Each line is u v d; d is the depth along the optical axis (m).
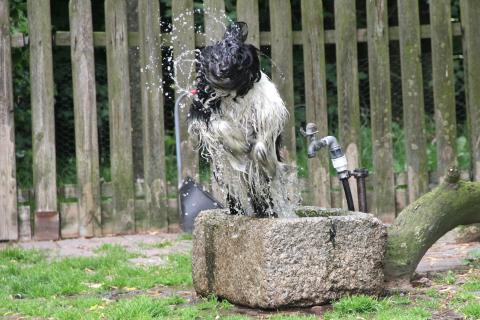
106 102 14.17
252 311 6.07
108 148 14.23
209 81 5.56
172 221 10.45
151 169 10.30
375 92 10.38
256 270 5.93
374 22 10.35
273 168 5.88
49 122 10.06
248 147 5.80
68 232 10.20
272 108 5.72
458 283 6.88
